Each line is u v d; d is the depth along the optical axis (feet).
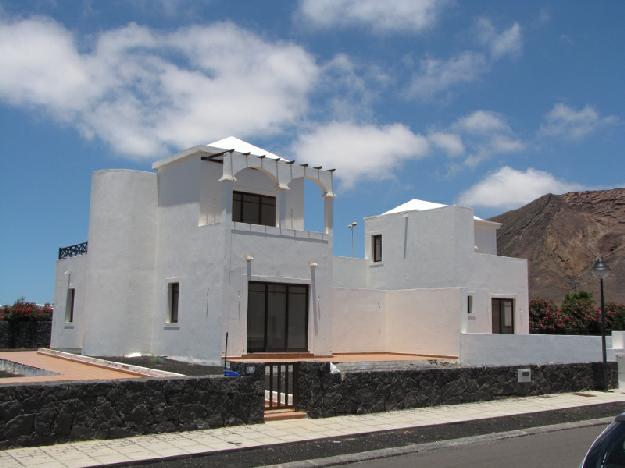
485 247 102.73
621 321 105.91
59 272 91.15
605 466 15.89
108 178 74.33
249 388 38.86
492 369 50.72
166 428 35.58
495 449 34.09
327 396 41.42
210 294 66.54
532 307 112.88
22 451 30.58
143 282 74.18
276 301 70.44
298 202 79.10
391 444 34.50
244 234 67.72
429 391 46.55
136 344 72.95
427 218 87.45
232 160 68.23
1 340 109.19
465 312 80.12
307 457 31.27
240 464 29.68
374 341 84.89
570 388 56.39
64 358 70.44
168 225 74.28
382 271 93.15
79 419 32.99
